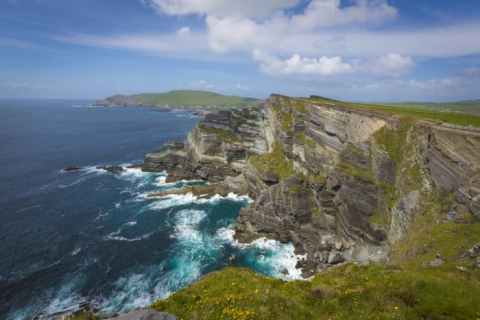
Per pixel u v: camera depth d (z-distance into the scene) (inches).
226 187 3558.1
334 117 2837.1
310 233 2391.7
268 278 939.3
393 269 973.8
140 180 3949.3
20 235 2388.0
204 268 2037.4
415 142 2010.3
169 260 2121.1
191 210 3009.4
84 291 1769.2
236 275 946.7
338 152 2709.2
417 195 1758.1
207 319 674.8
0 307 1624.0
